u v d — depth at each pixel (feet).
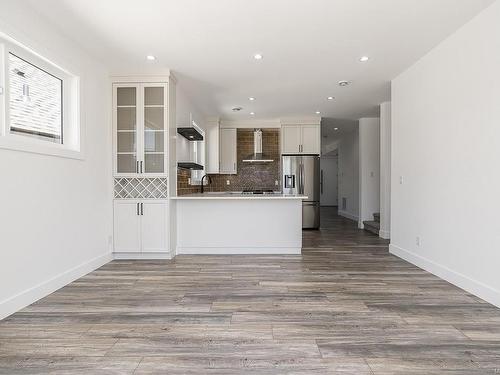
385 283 10.21
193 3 8.09
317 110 19.75
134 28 9.43
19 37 7.94
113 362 5.71
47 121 9.78
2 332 6.86
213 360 5.78
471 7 8.33
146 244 13.41
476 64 8.82
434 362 5.72
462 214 9.50
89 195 11.56
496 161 8.14
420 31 9.64
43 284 8.96
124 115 13.32
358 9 8.38
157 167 13.33
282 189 22.30
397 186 13.91
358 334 6.77
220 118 22.29
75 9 8.38
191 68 12.73
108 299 8.83
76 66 10.59
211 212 14.88
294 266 12.43
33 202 8.58
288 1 8.00
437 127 10.75
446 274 10.34
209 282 10.38
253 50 10.97
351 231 21.36
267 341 6.47
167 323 7.30
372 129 22.07
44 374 5.36
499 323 7.27
